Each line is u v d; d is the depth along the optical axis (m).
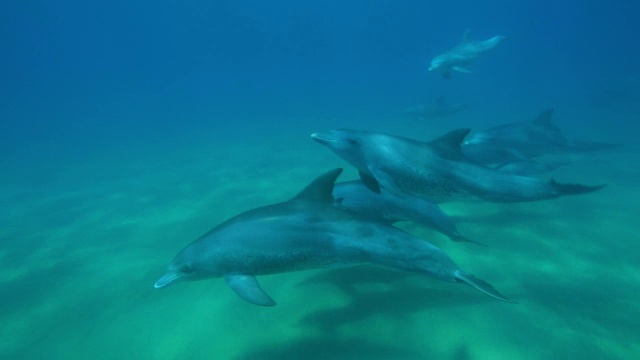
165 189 12.86
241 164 15.68
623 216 8.15
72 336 5.38
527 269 6.26
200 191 12.16
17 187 15.54
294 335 4.98
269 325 5.23
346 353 4.58
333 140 7.23
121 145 24.89
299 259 5.12
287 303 5.68
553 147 12.18
